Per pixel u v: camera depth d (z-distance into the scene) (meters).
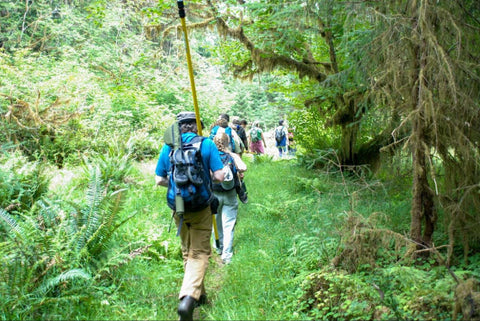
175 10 9.07
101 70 16.30
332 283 3.51
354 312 3.00
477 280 2.96
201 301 3.57
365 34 4.51
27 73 11.07
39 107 9.32
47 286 3.24
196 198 3.16
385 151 4.21
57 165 8.89
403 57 3.67
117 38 17.97
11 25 16.41
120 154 7.95
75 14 18.73
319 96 9.04
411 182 4.37
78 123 9.86
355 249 3.58
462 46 3.57
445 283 2.95
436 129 3.33
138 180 7.97
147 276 3.92
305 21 6.02
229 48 9.90
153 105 15.00
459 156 3.57
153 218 5.66
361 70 4.32
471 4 3.72
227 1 8.09
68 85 11.12
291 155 15.38
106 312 3.29
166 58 19.25
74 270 3.30
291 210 6.07
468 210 3.63
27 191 5.11
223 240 4.92
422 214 3.86
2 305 3.07
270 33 8.40
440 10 3.42
